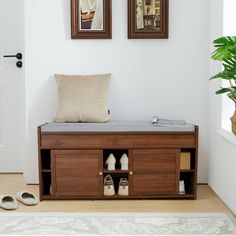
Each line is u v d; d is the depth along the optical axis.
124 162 2.72
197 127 2.67
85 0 3.05
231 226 2.15
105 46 3.09
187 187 2.89
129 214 2.37
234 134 2.32
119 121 2.99
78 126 2.68
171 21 3.08
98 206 2.55
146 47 3.09
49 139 2.67
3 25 3.39
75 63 3.09
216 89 2.85
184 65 3.10
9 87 3.42
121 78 3.11
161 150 2.69
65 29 3.08
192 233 2.06
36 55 3.08
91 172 2.70
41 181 2.70
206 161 3.13
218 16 2.79
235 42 2.14
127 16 3.06
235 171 2.36
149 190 2.71
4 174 3.44
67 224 2.20
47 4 3.06
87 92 2.92
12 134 3.45
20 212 2.42
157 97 3.12
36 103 3.10
